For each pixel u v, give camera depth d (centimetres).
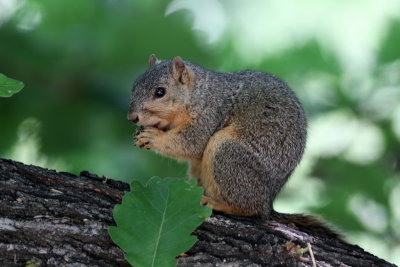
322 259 737
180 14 1576
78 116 1388
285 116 959
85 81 1407
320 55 1742
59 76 1399
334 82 1662
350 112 1590
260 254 712
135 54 1494
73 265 675
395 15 1759
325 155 1544
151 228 659
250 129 945
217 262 701
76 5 1564
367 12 1767
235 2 1803
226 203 917
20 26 1479
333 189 1486
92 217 702
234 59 1767
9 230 673
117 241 650
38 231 679
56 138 1375
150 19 1544
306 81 1694
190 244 652
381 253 1416
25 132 1383
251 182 918
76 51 1453
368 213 1479
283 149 942
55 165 1397
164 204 672
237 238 724
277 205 1461
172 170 1463
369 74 1672
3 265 662
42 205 698
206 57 1570
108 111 1405
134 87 1055
